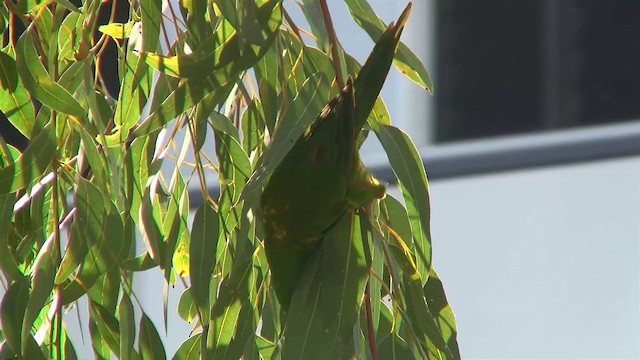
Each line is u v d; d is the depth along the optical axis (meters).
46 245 4.46
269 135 4.48
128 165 4.51
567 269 8.20
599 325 8.13
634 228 8.20
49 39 4.50
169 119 4.42
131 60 4.48
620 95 8.38
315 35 4.47
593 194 8.30
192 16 4.46
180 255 4.58
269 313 4.55
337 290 4.37
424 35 8.40
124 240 4.48
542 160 8.35
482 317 8.20
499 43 8.41
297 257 4.38
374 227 4.43
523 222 8.29
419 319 4.45
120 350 4.51
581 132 8.38
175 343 7.20
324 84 4.41
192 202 6.76
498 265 8.26
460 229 8.32
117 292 4.51
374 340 4.40
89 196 4.48
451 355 4.46
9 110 4.49
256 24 4.40
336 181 4.35
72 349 4.54
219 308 4.48
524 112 8.43
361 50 6.82
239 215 4.51
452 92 8.39
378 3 7.80
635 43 8.36
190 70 4.41
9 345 4.45
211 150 4.96
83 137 4.46
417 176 4.47
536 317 8.16
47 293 4.44
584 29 8.41
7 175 4.44
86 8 4.51
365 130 4.52
